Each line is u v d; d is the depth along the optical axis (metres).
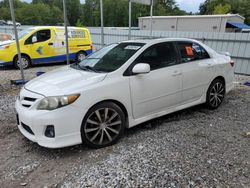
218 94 4.92
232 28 25.25
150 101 3.72
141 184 2.50
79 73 3.52
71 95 2.93
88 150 3.25
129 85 3.43
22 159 3.05
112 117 3.33
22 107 3.15
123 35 13.13
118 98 3.33
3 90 6.29
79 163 2.94
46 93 2.98
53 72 3.84
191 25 25.55
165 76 3.84
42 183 2.58
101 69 3.60
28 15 59.03
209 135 3.67
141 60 3.66
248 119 4.38
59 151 3.23
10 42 9.45
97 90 3.12
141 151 3.17
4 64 9.39
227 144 3.38
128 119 3.53
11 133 3.78
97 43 14.77
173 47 4.12
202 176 2.63
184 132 3.78
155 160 2.94
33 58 9.98
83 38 11.33
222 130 3.86
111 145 3.37
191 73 4.24
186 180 2.56
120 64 3.54
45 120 2.87
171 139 3.53
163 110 3.98
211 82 4.69
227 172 2.71
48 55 10.34
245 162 2.92
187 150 3.19
